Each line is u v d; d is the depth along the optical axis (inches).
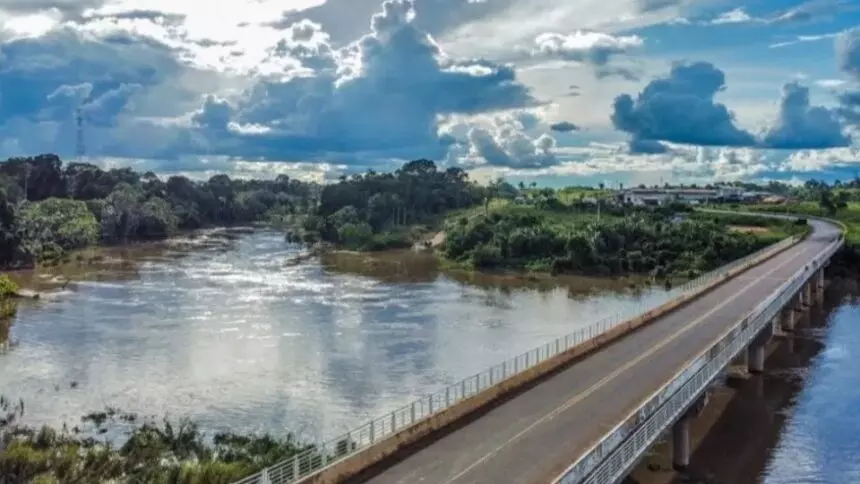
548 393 2079.2
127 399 2812.5
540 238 6668.3
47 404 2741.1
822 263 4822.8
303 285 5698.8
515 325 4141.2
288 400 2797.7
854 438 2390.5
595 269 6259.8
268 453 2129.7
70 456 2052.2
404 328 4065.0
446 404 1900.8
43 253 6998.0
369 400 2790.4
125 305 4766.2
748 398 2797.7
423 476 1517.0
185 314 4473.4
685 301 3577.8
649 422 1753.2
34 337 3823.8
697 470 2134.6
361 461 1556.3
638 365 2374.5
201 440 2295.8
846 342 3708.2
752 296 3713.1
